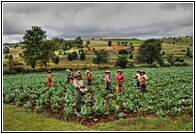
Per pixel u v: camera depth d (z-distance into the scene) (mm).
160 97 18422
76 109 14719
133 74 40188
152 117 13492
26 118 14008
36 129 12031
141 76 19625
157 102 16609
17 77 46562
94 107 14633
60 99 18203
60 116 14758
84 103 15180
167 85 25453
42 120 13617
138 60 110938
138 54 112688
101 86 24703
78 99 14719
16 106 18422
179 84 25188
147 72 45125
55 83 29797
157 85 25750
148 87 23625
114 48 166375
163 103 15125
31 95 21422
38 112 16031
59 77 40469
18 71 63469
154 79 30375
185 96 19016
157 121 12188
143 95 18500
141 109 14297
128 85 25656
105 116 14086
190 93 19531
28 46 84375
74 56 125500
